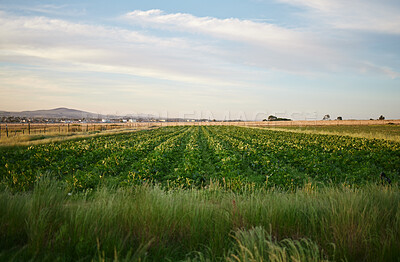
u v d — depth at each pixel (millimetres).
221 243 4188
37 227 4082
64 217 4488
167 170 13641
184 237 4520
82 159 15133
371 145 23906
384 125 93375
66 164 13086
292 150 19766
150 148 23047
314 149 21125
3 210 4445
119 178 10531
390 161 13891
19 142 23719
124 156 15859
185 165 11859
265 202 5379
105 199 5520
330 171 11945
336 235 4270
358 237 4195
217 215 4875
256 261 3375
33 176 9695
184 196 5738
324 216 4777
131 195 5785
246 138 34906
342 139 32594
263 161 13867
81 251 3783
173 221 4660
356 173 11508
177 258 4055
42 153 16219
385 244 3811
